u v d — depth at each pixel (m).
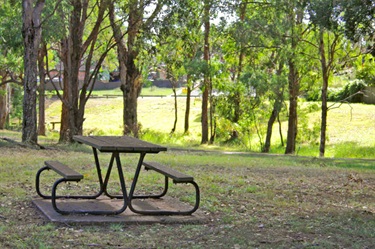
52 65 44.50
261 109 36.97
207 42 38.44
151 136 41.06
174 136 42.97
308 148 36.22
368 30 19.34
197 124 53.81
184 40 28.80
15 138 28.61
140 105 64.25
